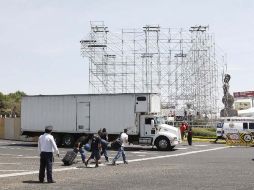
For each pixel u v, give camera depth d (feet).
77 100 115.14
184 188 44.45
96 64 260.62
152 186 46.14
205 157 87.15
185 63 260.01
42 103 119.85
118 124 109.29
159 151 104.63
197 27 256.32
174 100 257.75
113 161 72.69
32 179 52.39
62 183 48.85
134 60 262.06
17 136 154.20
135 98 107.34
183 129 148.05
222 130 138.82
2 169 63.72
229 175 56.29
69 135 116.67
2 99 360.48
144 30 260.21
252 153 97.96
